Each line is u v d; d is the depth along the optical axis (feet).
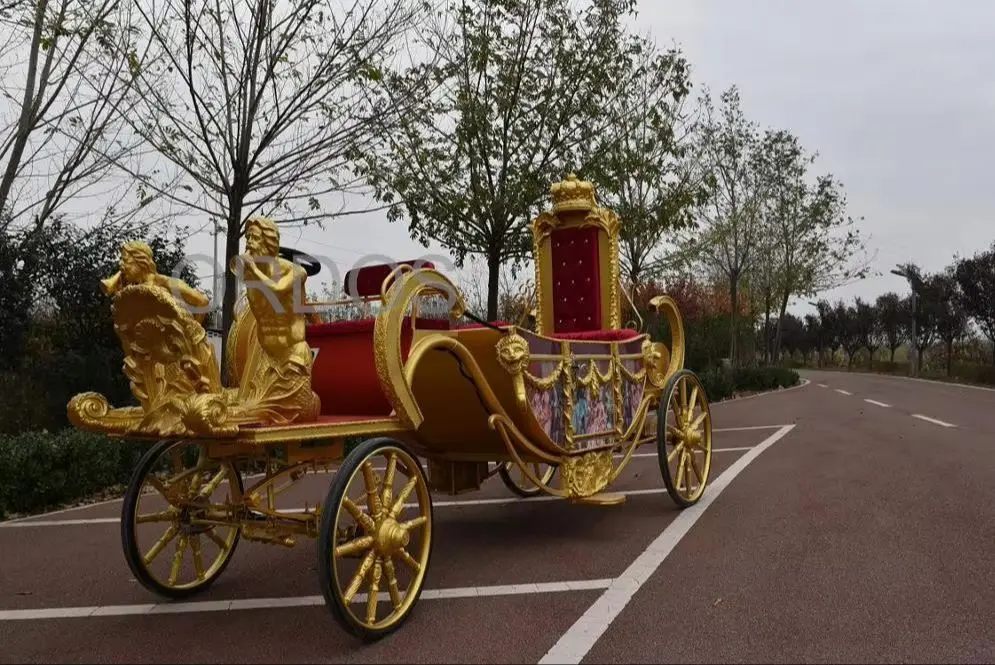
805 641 12.17
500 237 37.47
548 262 24.07
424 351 13.70
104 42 26.35
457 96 35.94
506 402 16.35
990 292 95.55
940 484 24.14
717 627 12.78
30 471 24.54
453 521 21.27
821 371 191.72
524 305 25.39
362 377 14.49
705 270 97.19
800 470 27.61
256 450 14.12
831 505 21.53
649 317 55.67
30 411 33.76
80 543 20.03
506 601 14.28
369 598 12.59
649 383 22.03
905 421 44.68
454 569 16.48
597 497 18.33
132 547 14.26
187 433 11.68
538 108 36.91
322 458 14.10
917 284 137.39
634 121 41.19
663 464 21.07
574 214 23.73
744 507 21.71
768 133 88.58
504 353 15.35
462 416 16.74
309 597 14.98
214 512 14.57
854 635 12.37
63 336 36.60
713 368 85.97
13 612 14.56
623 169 41.04
